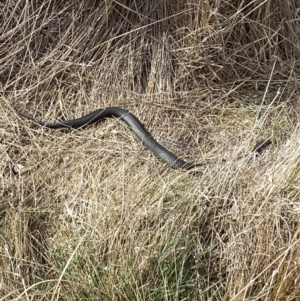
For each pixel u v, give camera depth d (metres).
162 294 4.22
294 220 4.37
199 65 6.45
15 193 5.16
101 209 4.93
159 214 4.63
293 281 4.13
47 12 6.54
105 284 4.30
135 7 6.54
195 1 6.40
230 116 6.20
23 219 4.83
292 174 4.51
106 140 5.82
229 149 5.63
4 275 4.40
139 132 5.81
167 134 5.98
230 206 4.62
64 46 6.52
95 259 4.48
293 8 6.84
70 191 5.21
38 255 4.67
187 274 4.36
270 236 4.30
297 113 6.07
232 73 6.58
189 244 4.42
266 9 6.63
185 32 6.51
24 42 6.47
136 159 5.57
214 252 4.46
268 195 4.39
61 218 4.93
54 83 6.36
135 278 4.31
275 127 5.79
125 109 6.23
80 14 6.55
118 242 4.57
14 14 6.51
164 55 6.47
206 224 4.58
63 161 5.56
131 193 5.02
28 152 5.65
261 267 4.25
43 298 4.24
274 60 6.70
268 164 4.89
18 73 6.39
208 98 6.39
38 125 5.98
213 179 4.81
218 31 6.42
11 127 5.89
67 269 4.41
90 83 6.41
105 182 5.26
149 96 6.32
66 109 6.21
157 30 6.53
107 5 6.46
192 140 5.92
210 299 4.19
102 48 6.50
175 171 5.38
